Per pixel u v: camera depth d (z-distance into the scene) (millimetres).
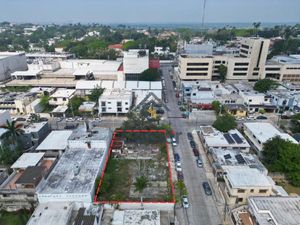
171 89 147500
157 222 50156
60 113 108250
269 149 71375
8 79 156250
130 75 152750
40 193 54906
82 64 171875
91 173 62500
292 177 65875
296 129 91438
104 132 79812
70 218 52719
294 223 46688
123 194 63000
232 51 190250
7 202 58344
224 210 58062
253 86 133250
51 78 151375
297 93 118125
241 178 59250
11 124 75438
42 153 72188
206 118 107375
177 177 69375
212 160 74500
